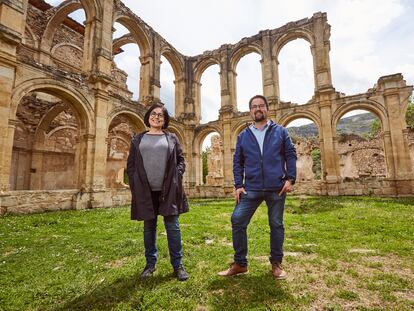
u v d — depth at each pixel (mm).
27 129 20078
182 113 28828
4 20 12367
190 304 2955
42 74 14039
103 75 17438
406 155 18688
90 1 18297
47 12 23328
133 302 3000
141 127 21391
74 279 3803
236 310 2787
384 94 19859
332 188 20453
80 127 16688
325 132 21453
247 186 4027
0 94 11922
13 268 4359
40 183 20422
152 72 24109
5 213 11539
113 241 6273
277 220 3863
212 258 4703
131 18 22141
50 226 8789
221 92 27672
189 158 27828
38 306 3020
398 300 2959
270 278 3641
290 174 3893
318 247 5285
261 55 26078
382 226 7277
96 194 16031
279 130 4160
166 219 3943
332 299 3033
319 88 22125
